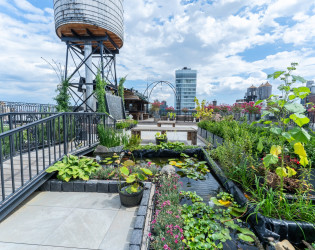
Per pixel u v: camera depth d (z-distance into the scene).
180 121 19.75
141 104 22.62
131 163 2.36
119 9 11.40
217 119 9.64
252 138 3.48
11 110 11.40
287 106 1.57
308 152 2.74
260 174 2.55
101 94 8.80
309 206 1.81
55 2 9.88
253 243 1.71
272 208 1.86
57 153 3.58
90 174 2.73
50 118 2.72
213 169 3.57
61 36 11.07
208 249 1.55
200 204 2.24
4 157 3.35
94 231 1.68
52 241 1.53
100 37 11.06
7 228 1.70
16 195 1.99
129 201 2.10
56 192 2.51
